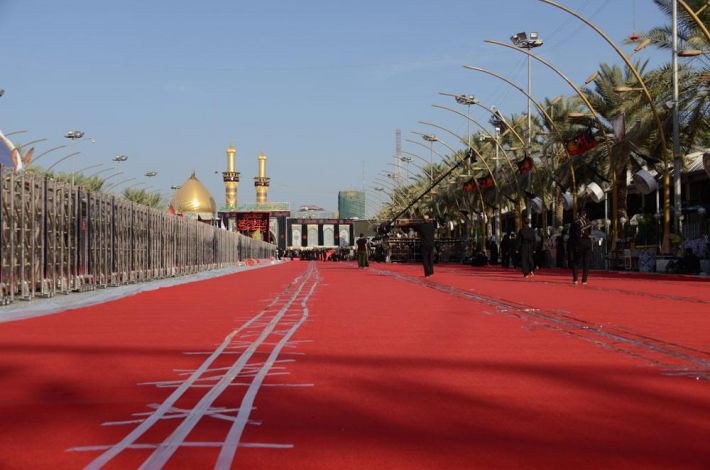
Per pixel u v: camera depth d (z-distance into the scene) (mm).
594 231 45531
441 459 4355
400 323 12305
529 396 6227
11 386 6742
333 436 4895
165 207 114312
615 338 10070
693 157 45375
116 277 27172
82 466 4207
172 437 4852
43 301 18328
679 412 5609
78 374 7395
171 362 8172
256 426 5172
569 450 4551
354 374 7332
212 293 21891
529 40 52781
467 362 8094
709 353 8625
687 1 34938
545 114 43312
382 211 138000
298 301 17781
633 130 39312
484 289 21969
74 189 22625
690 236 37625
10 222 17875
